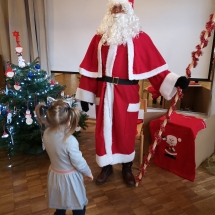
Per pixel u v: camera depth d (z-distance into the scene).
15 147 2.22
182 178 2.06
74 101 2.59
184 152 2.01
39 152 2.45
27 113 2.04
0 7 3.07
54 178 1.27
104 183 2.00
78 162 1.21
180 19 2.59
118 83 1.71
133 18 1.65
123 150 1.88
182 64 2.74
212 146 2.40
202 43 1.45
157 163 2.26
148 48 1.71
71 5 2.98
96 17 2.93
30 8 2.98
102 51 1.71
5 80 2.22
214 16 1.39
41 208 1.70
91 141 2.80
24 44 3.15
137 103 1.81
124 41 1.63
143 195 1.85
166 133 2.08
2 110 2.06
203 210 1.69
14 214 1.65
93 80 1.85
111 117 1.78
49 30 3.19
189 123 1.99
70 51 3.20
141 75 1.71
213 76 2.66
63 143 1.17
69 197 1.28
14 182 2.01
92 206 1.72
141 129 2.16
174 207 1.71
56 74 3.68
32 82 2.13
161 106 3.21
